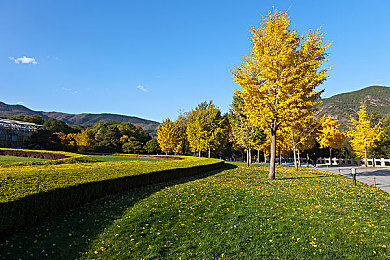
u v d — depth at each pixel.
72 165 10.83
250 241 4.82
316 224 5.54
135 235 5.01
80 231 5.08
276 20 12.07
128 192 8.53
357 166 28.94
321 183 11.28
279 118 12.30
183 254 4.34
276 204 7.09
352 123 29.52
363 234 5.01
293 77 11.30
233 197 7.85
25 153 27.78
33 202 5.11
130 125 78.56
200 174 14.60
